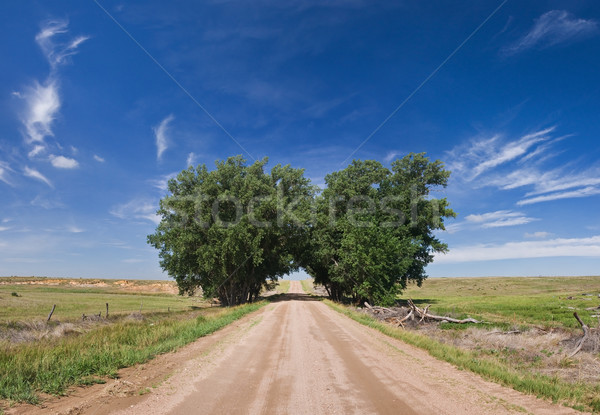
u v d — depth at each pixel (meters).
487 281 122.50
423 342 13.77
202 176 45.16
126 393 6.76
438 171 47.72
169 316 30.50
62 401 6.18
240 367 9.42
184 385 7.48
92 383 7.42
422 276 50.22
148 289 112.00
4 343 12.02
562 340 14.80
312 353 11.69
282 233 47.72
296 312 29.45
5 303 39.06
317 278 57.69
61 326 19.28
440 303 51.25
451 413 6.09
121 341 12.88
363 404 6.49
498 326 21.25
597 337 13.73
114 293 80.56
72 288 91.44
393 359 10.94
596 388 8.03
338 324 20.98
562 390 7.41
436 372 9.27
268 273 55.06
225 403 6.41
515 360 11.91
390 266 35.56
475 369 9.47
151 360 9.98
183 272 44.75
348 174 49.78
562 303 44.78
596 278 112.94
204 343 13.38
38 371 7.64
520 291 89.19
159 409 5.95
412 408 6.31
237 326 19.39
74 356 9.11
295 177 51.91
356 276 37.94
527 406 6.58
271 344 13.41
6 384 6.73
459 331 19.25
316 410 6.14
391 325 21.70
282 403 6.49
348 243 38.28
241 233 39.75
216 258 41.28
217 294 50.03
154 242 43.97
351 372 9.07
